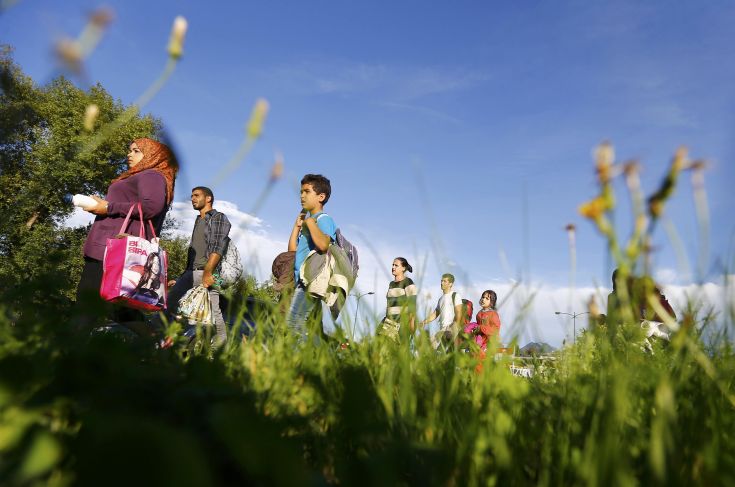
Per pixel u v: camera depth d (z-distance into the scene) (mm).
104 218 3879
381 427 1104
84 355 1061
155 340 1705
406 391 1318
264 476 623
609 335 1372
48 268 2340
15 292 1894
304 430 1245
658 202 905
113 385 996
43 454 673
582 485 935
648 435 1185
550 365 1878
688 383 1336
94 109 1214
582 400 1312
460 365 1666
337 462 1096
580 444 1162
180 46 1170
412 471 920
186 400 943
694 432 1194
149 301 3660
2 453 775
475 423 1163
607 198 918
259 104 1219
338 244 4273
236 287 2070
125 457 530
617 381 1051
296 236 4559
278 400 1303
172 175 4191
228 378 1371
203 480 537
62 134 23531
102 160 24328
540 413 1384
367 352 1745
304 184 4230
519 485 1068
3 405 893
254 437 638
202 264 5082
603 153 915
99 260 3799
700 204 964
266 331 1938
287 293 2002
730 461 990
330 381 1465
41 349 1188
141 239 3693
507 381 1385
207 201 5164
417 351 1716
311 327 1989
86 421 622
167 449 537
